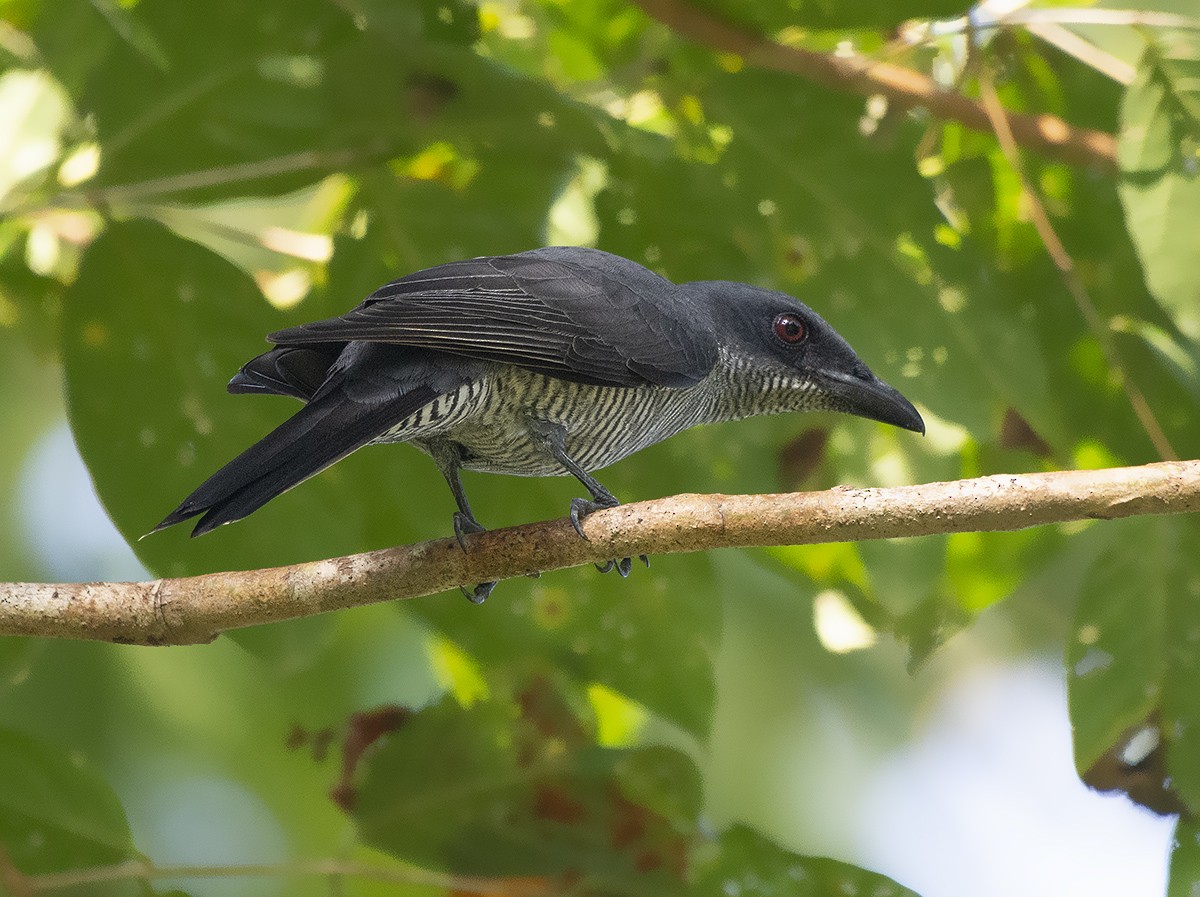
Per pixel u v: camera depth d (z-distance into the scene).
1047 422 11.66
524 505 11.16
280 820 13.48
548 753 10.20
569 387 9.15
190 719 13.62
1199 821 11.00
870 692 16.05
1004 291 11.90
